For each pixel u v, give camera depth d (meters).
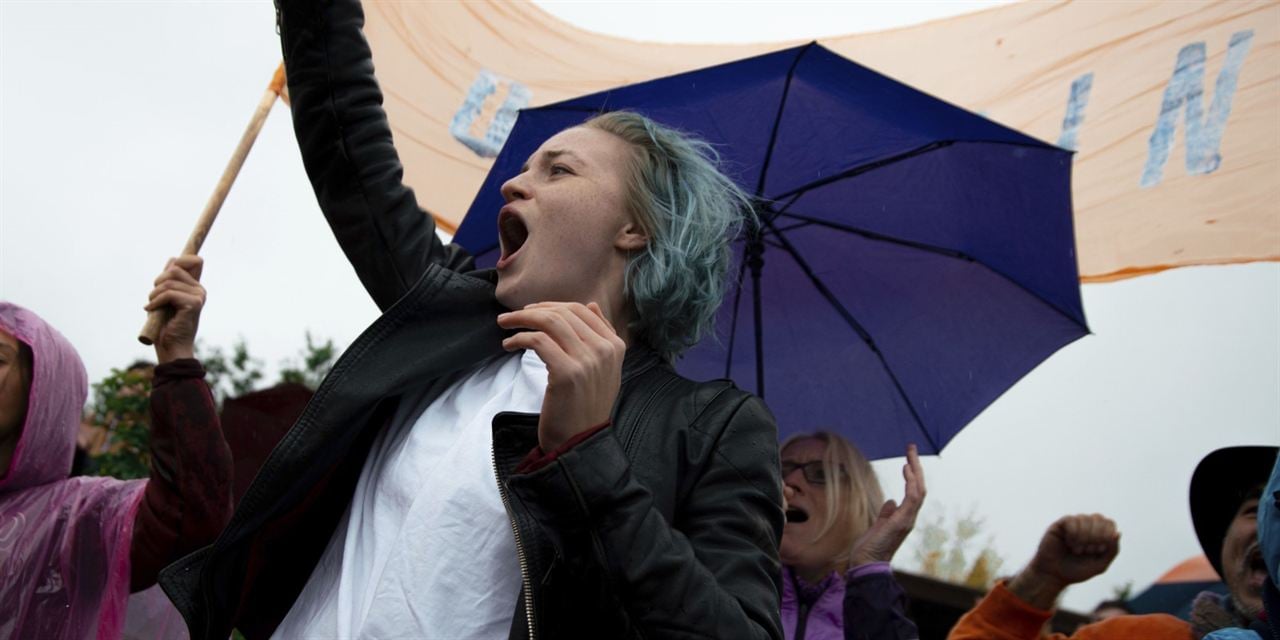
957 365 3.23
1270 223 2.97
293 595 1.69
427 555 1.45
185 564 1.61
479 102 3.43
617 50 3.63
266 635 1.68
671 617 1.29
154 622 2.58
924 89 3.57
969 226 3.18
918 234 3.21
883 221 3.21
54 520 2.46
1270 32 3.11
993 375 3.21
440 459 1.55
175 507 2.38
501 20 3.53
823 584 2.86
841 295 3.29
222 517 2.41
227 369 6.26
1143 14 3.32
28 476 2.52
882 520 2.90
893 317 3.27
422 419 1.65
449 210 3.31
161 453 2.40
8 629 2.35
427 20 3.42
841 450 2.98
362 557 1.57
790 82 3.00
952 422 3.23
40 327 2.61
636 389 1.59
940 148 3.10
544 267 1.68
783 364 3.29
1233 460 2.68
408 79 3.36
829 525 2.89
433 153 3.35
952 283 3.23
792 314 3.31
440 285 1.68
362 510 1.62
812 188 3.18
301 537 1.68
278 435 3.45
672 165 1.79
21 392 2.56
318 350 6.33
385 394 1.60
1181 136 3.15
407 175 3.30
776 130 3.07
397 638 1.42
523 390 1.61
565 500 1.31
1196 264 3.05
